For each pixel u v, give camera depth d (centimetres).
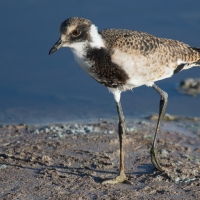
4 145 1395
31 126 1584
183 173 1207
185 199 1086
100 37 1189
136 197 1095
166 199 1084
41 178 1185
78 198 1088
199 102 1802
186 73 1992
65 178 1184
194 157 1335
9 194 1105
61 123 1631
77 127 1544
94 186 1146
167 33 2094
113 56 1176
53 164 1261
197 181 1167
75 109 1752
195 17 2214
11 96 1825
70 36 1185
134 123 1606
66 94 1844
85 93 1858
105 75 1203
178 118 1689
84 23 1182
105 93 1859
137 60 1191
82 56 1197
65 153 1323
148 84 1262
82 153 1324
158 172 1219
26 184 1155
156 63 1223
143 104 1795
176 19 2203
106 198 1089
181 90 1880
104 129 1530
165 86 1911
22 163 1266
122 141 1201
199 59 1330
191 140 1486
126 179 1177
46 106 1767
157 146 1400
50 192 1117
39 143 1394
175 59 1271
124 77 1199
